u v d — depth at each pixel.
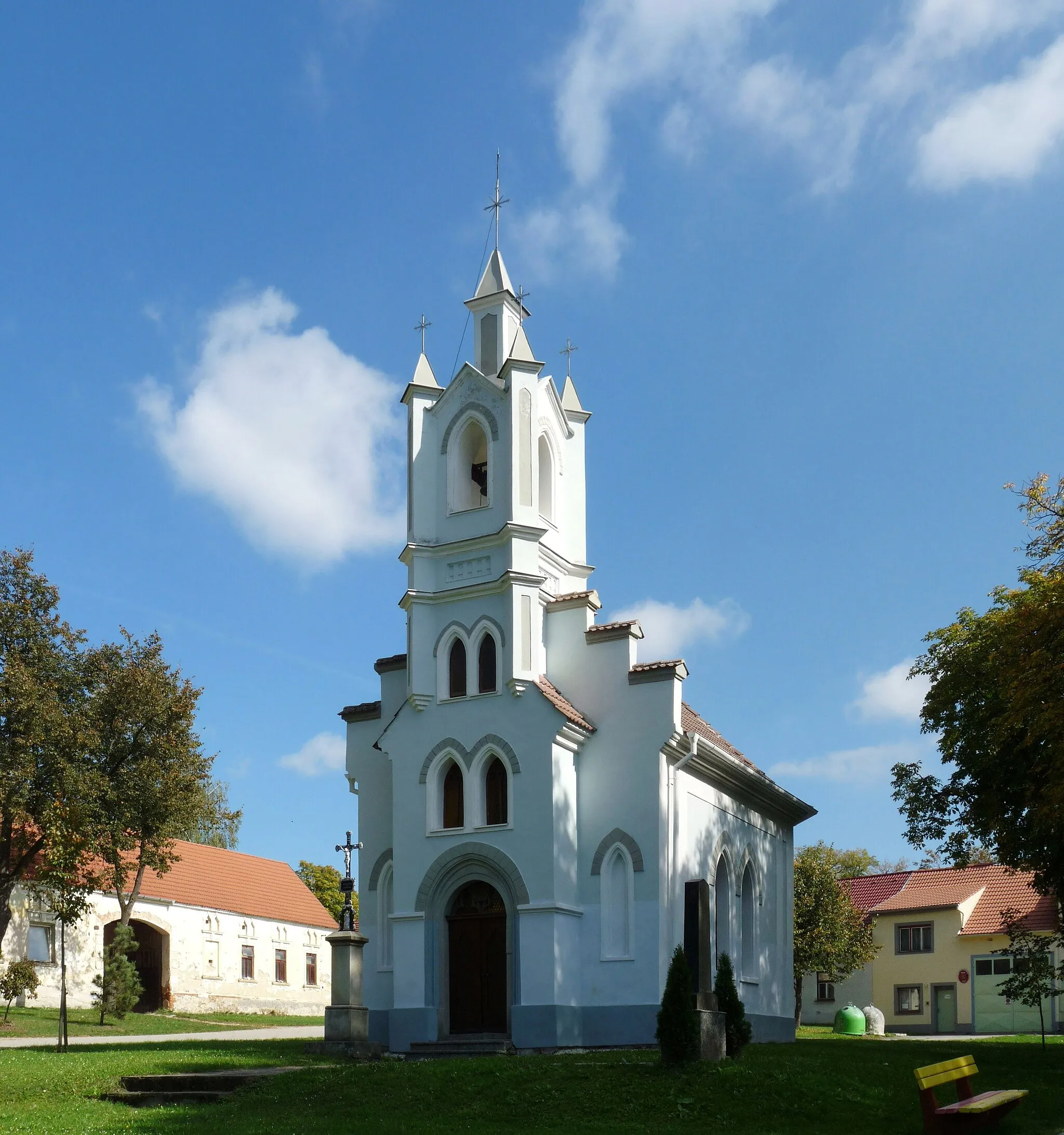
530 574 32.53
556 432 36.06
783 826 42.06
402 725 33.25
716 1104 20.62
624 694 32.22
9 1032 40.75
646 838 31.05
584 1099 21.05
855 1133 19.23
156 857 48.38
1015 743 29.59
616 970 30.48
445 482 34.56
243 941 63.16
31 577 46.97
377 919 34.09
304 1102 21.28
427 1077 22.47
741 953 36.31
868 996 65.06
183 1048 31.17
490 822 31.83
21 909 51.44
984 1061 26.81
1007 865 33.06
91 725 45.31
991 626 31.17
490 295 36.25
